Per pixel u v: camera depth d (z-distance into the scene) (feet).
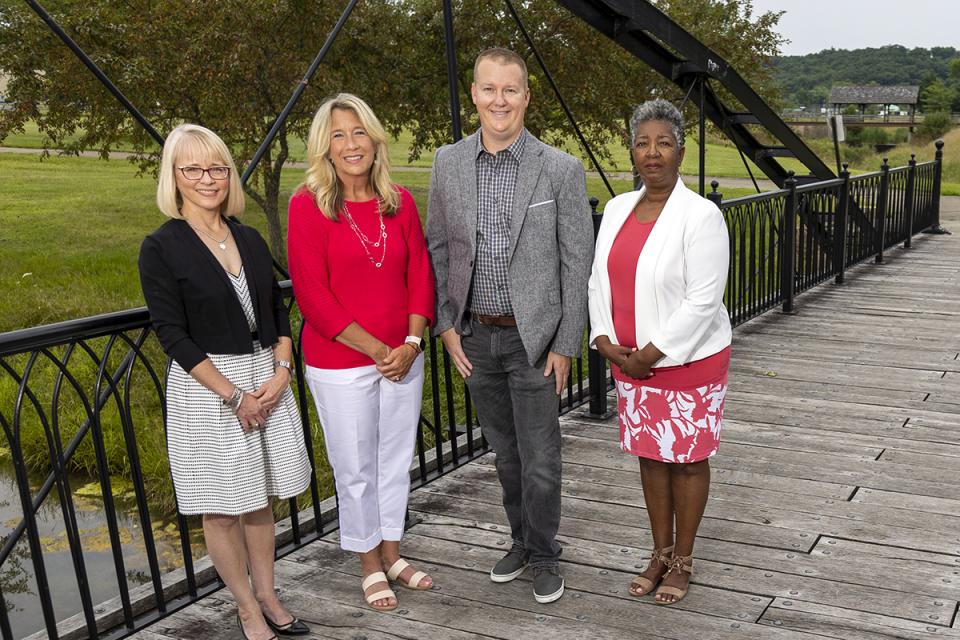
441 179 8.66
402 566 9.48
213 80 32.30
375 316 8.35
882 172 30.09
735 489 11.85
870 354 18.80
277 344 8.16
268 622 8.60
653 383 8.38
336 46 35.70
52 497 17.98
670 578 9.03
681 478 8.73
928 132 172.04
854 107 307.78
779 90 50.39
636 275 8.16
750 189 78.28
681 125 8.02
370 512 8.90
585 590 9.27
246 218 58.49
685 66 24.34
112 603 8.95
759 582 9.29
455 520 11.21
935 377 16.97
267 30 33.47
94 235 54.49
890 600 8.84
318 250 8.15
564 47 38.24
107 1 32.94
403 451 9.09
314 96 35.45
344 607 9.10
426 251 8.80
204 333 7.54
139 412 21.48
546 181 8.21
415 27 38.52
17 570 14.73
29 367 7.56
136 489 8.76
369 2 36.68
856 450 13.19
